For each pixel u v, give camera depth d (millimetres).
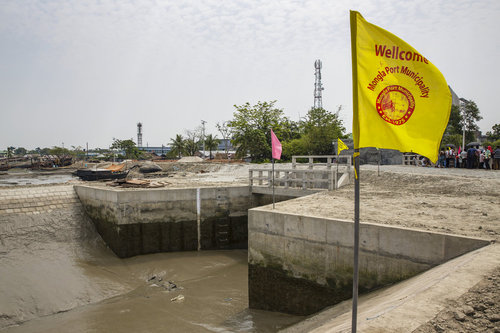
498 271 5254
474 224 8828
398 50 3867
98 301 12719
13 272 14406
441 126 3719
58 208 19734
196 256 17594
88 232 19203
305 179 17234
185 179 28297
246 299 12266
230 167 47406
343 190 16375
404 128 3840
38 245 17406
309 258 9922
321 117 44969
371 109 3879
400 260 8156
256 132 47875
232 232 19156
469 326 3955
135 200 17625
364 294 8609
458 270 5543
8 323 11266
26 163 95188
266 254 11000
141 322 10750
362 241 8797
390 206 11844
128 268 16078
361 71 3883
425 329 3971
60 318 11492
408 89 3836
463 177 16750
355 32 3902
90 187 19828
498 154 21750
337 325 5738
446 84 3695
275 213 10703
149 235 17906
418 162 28969
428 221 9312
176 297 12492
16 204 18609
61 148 117375
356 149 3844
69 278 14391
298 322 9281
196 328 10117
